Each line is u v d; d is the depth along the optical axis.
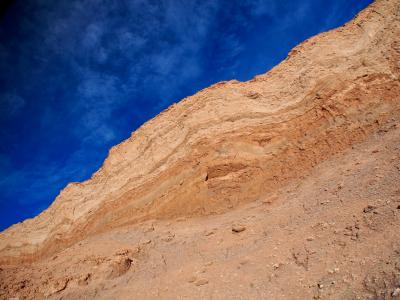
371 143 13.80
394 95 15.72
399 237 6.13
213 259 10.24
